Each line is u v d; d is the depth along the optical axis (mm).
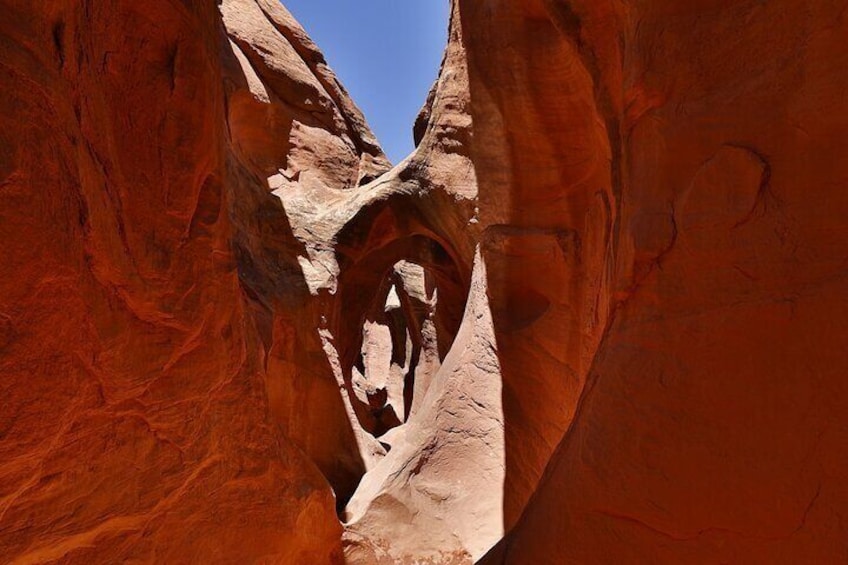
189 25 2619
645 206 2086
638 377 1965
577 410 2500
